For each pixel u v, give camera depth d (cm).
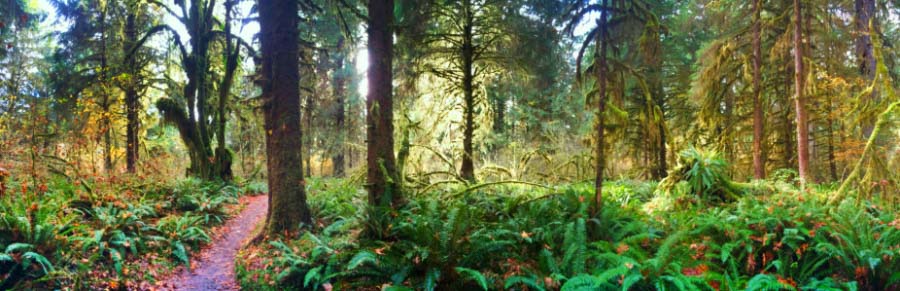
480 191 1096
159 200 1068
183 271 738
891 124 780
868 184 710
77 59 1850
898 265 528
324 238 760
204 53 1647
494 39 1429
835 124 1340
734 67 1385
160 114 1622
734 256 646
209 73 1789
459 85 1471
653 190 1162
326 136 2411
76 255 633
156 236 778
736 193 927
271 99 891
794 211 693
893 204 708
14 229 600
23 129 1034
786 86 1370
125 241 699
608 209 738
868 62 1083
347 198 1234
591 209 748
